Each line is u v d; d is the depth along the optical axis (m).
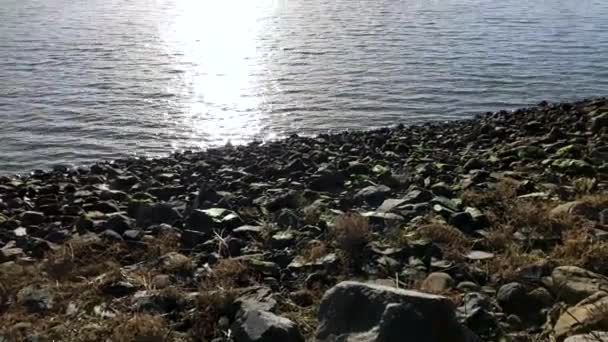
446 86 28.89
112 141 21.62
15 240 9.56
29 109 24.94
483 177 11.28
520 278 6.62
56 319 6.23
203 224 9.34
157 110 25.55
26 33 44.19
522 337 5.55
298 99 27.25
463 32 44.81
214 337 5.85
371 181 11.81
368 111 25.28
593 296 5.75
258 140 21.75
